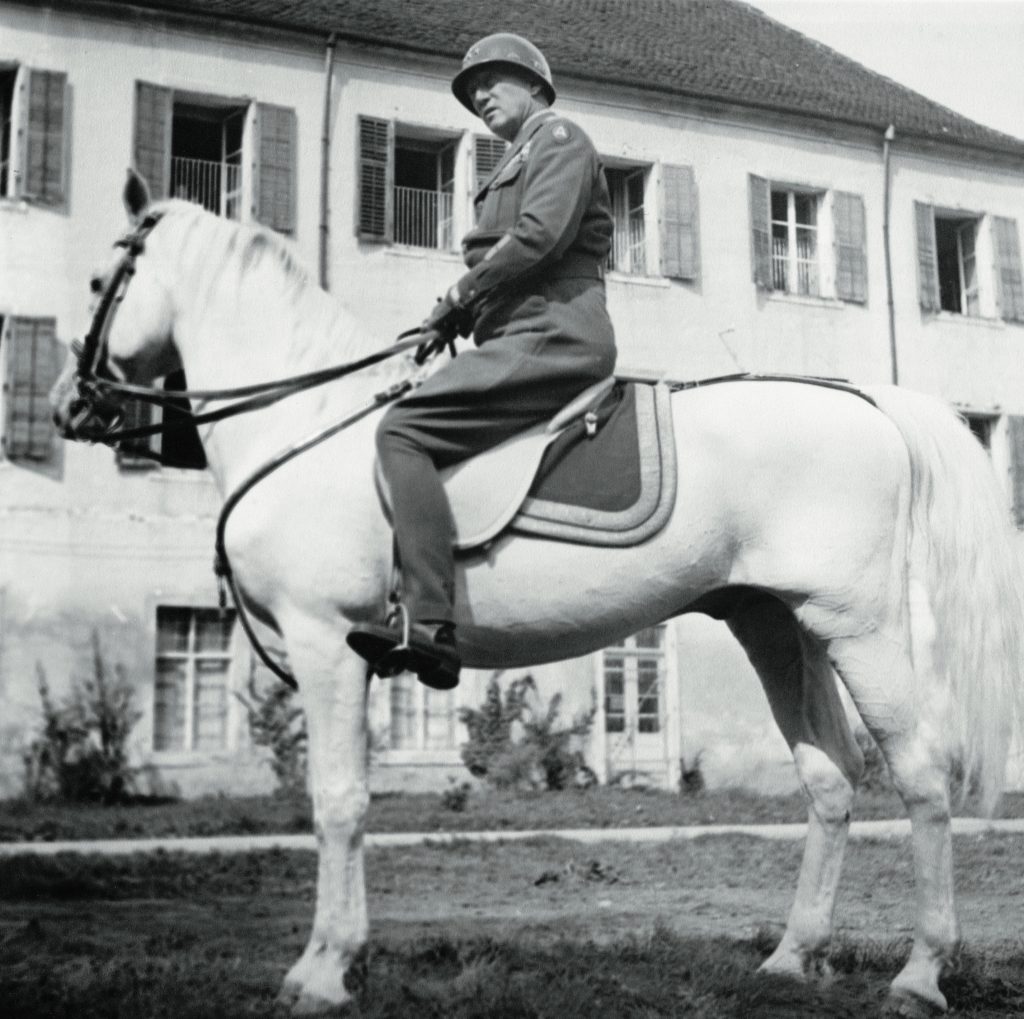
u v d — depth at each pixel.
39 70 18.20
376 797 17.84
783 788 20.45
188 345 5.05
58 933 6.71
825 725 5.09
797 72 23.98
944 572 4.84
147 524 18.09
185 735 18.19
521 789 18.72
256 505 4.65
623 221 22.12
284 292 5.01
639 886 9.10
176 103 19.47
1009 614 4.84
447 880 9.42
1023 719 4.80
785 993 4.66
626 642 20.33
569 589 4.61
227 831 14.12
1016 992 4.62
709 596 5.29
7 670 17.30
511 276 4.63
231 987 4.67
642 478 4.66
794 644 5.20
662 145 21.70
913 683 4.70
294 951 5.93
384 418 4.58
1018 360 23.61
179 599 18.12
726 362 21.64
